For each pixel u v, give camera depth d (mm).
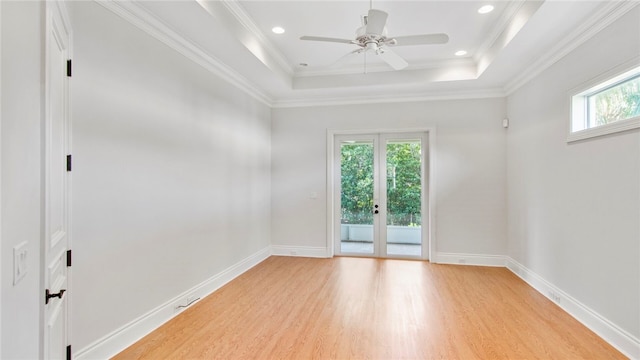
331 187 5488
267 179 5441
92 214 2184
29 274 1049
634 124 2305
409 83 4672
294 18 3293
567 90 3150
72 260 2025
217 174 3846
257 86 4801
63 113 1797
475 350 2447
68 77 1882
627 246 2379
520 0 2873
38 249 1134
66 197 1881
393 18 3273
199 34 3064
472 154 4969
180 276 3146
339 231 5578
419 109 5164
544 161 3627
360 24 3418
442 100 5074
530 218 3988
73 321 2035
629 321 2357
